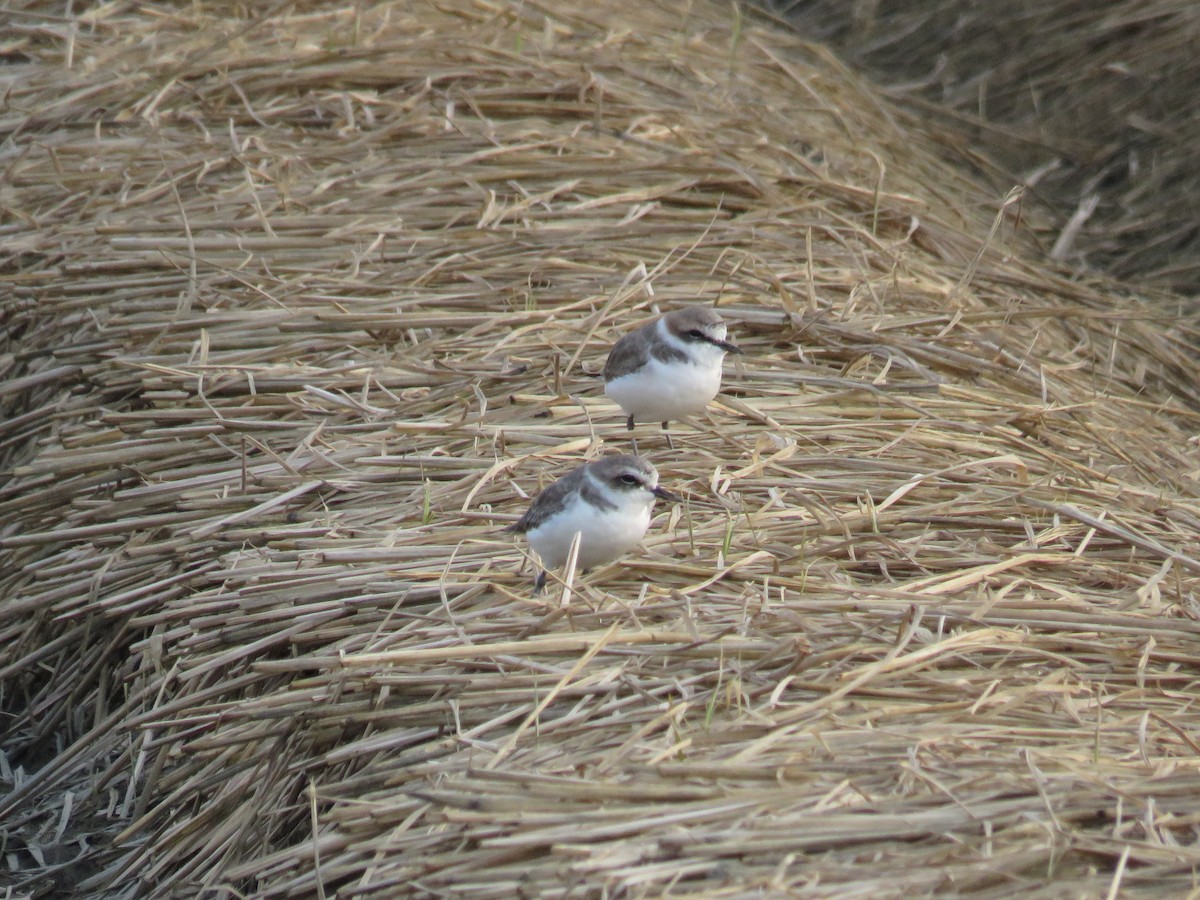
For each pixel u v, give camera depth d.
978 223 21.11
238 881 9.66
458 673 9.52
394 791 8.76
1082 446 13.45
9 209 16.95
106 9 21.30
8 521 13.43
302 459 12.38
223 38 19.62
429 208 16.38
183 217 15.30
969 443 12.66
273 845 9.69
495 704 9.22
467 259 15.29
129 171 17.22
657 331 11.45
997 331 15.52
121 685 12.53
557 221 16.16
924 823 7.66
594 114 18.61
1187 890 7.31
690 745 8.44
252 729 10.27
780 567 10.54
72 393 14.40
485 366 13.50
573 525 9.95
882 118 23.16
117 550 12.20
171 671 10.91
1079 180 23.66
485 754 8.65
